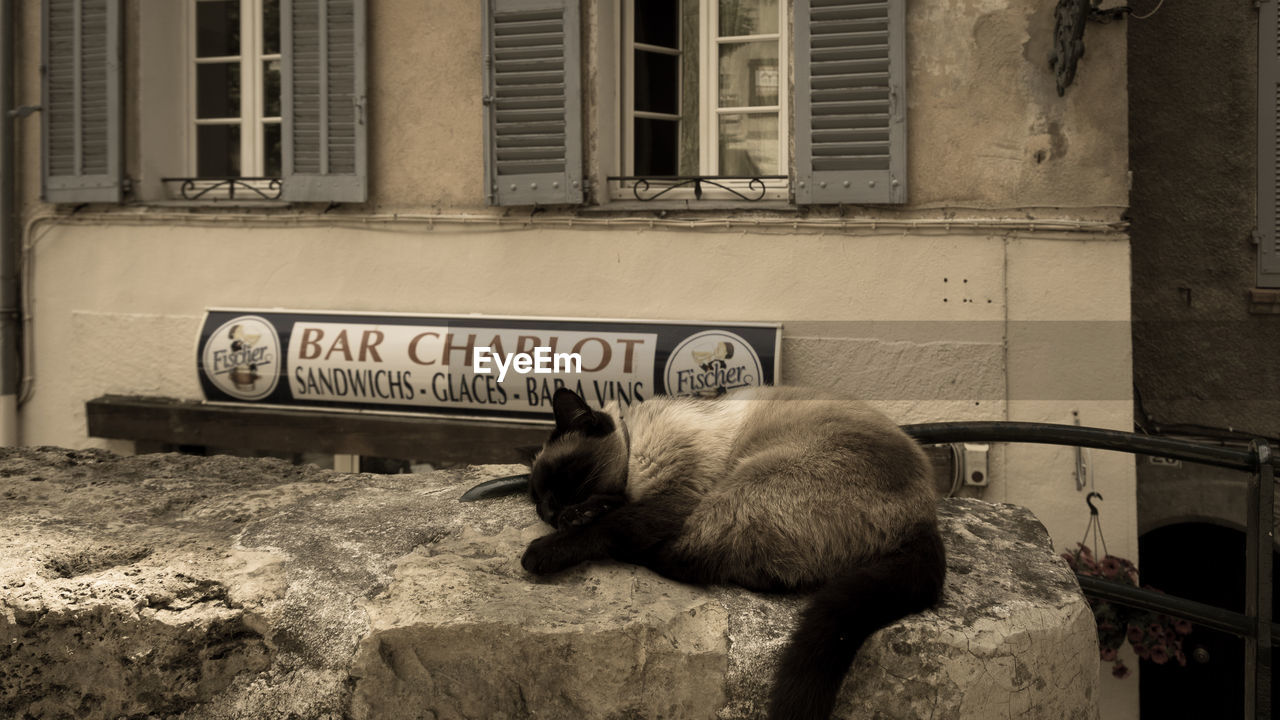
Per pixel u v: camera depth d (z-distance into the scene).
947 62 5.37
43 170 6.61
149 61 6.62
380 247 6.19
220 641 2.15
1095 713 2.16
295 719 2.07
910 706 1.92
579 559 2.20
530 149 5.82
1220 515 5.84
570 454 2.36
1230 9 5.85
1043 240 5.29
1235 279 5.95
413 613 2.05
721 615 2.04
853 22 5.36
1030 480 5.35
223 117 6.89
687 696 1.97
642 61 6.19
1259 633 2.46
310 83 6.10
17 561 2.31
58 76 6.54
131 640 2.17
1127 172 5.23
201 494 2.83
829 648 1.86
